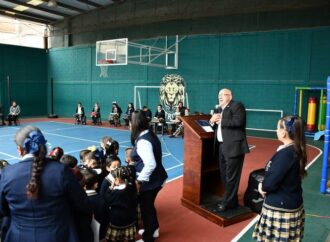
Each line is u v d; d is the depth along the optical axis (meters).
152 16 15.85
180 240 3.64
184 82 15.10
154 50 15.70
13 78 18.80
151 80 16.17
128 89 17.05
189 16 14.80
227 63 13.96
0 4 16.19
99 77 18.12
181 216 4.34
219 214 4.13
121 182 3.14
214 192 4.91
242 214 4.17
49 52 20.25
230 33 13.77
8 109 18.61
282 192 2.45
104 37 17.75
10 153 8.66
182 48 15.04
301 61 12.34
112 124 15.66
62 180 1.78
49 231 1.77
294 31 12.38
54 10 17.61
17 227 1.80
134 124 3.21
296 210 2.45
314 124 11.67
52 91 20.22
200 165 4.37
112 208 3.11
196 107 14.89
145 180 3.10
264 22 13.05
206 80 14.52
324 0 11.77
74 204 1.88
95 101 18.45
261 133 12.80
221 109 4.30
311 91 12.16
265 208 2.53
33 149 1.79
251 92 13.49
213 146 4.62
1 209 1.87
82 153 3.98
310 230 3.95
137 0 16.25
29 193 1.68
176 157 8.38
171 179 6.20
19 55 19.02
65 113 20.02
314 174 6.53
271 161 2.49
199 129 4.43
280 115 12.91
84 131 13.15
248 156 8.37
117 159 3.68
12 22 19.48
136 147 3.19
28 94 19.64
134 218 3.25
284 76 12.73
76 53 18.95
